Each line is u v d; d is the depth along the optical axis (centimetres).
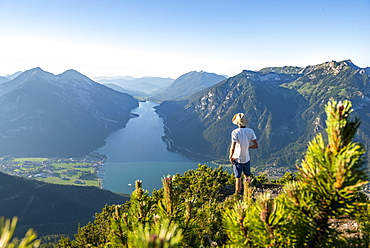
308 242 150
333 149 143
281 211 153
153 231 187
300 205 149
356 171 136
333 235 153
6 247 76
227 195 925
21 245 81
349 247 151
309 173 150
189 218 255
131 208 268
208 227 372
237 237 170
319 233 152
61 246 1304
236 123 689
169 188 250
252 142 686
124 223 256
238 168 677
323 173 143
